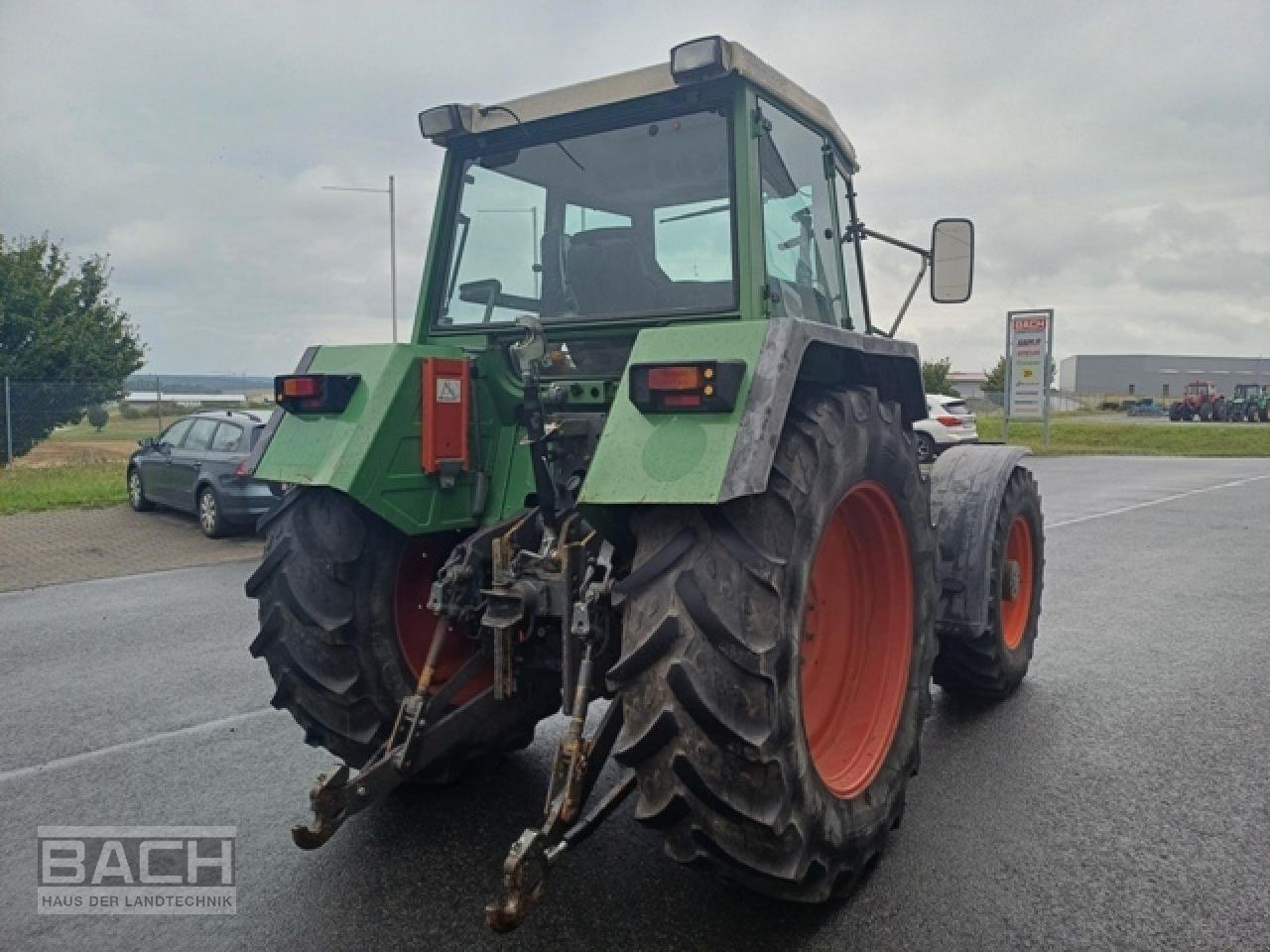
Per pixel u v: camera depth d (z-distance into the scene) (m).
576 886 3.08
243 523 10.77
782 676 2.47
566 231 3.58
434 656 3.11
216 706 5.00
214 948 2.80
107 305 23.66
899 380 3.53
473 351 3.52
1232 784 3.80
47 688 5.34
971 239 4.19
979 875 3.10
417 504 3.23
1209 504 13.41
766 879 2.56
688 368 2.42
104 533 11.43
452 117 3.66
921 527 3.34
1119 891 3.00
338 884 3.14
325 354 3.44
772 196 3.38
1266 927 2.80
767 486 2.50
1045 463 21.31
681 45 3.06
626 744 2.45
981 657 4.57
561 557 2.88
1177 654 5.69
